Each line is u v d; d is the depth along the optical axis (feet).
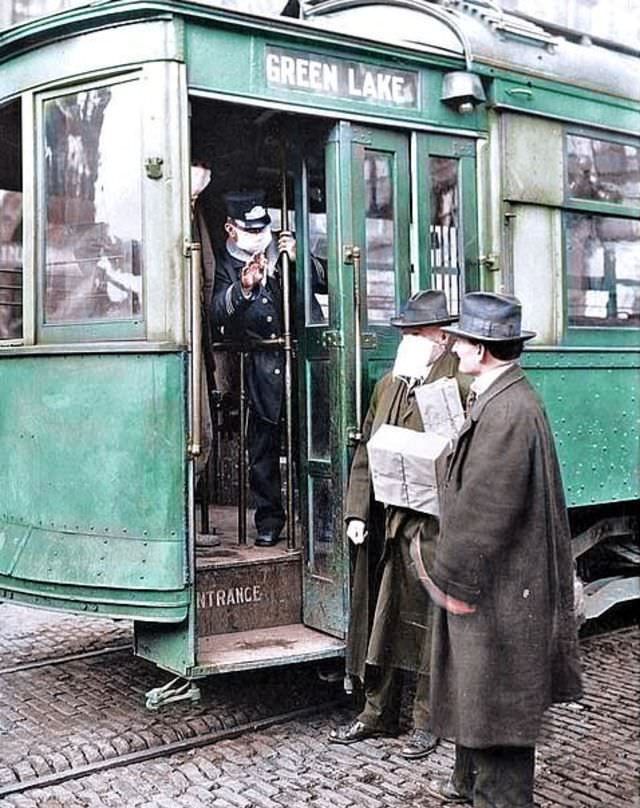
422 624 13.74
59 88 14.10
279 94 14.08
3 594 14.70
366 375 14.96
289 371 15.72
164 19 13.25
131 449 13.44
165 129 13.26
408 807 12.21
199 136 16.49
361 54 14.87
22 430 14.43
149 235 13.38
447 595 10.62
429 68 15.67
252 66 13.88
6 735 14.30
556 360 17.19
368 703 14.24
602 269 18.30
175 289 13.35
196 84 13.48
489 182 16.43
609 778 13.17
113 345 13.52
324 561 15.10
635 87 18.76
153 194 13.34
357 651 14.26
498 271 16.44
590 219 18.08
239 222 16.06
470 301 11.23
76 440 13.85
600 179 18.21
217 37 13.64
